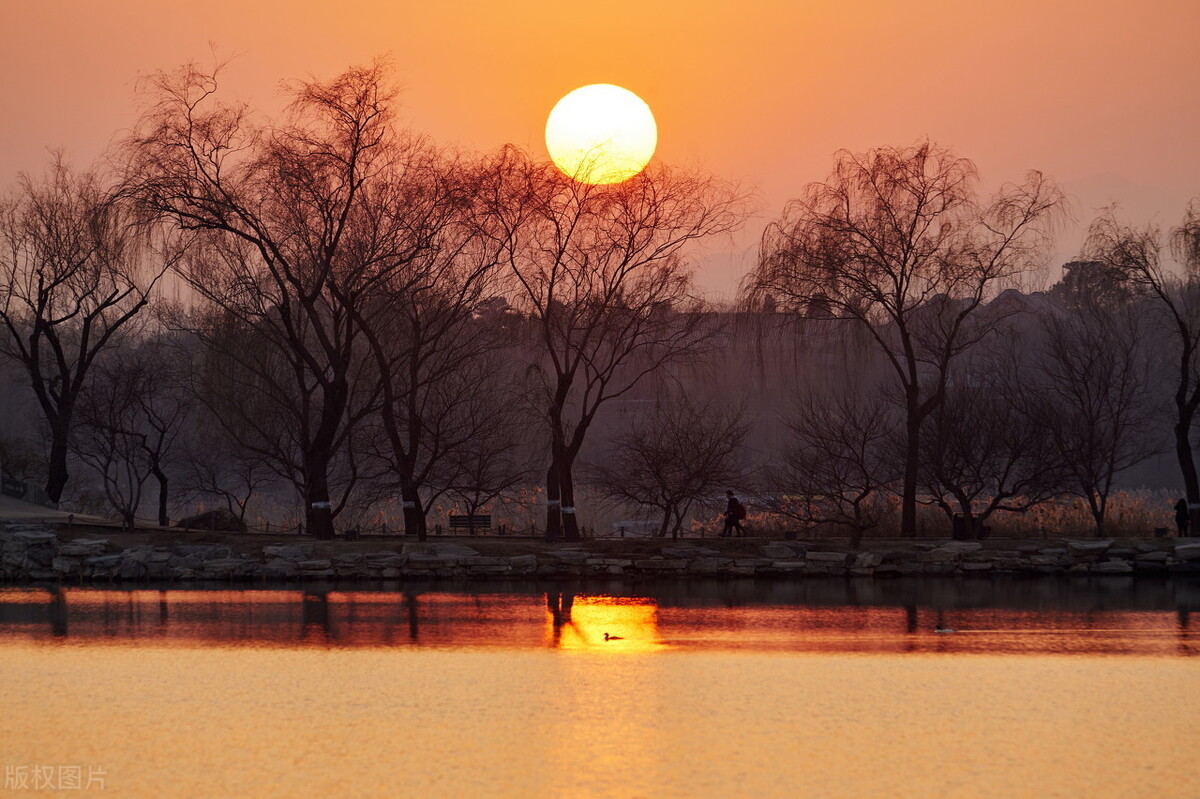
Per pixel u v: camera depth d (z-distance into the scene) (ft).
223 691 121.39
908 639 156.56
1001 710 114.11
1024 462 266.98
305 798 86.69
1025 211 260.21
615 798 87.04
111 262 260.01
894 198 257.96
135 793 87.76
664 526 271.90
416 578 228.43
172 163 236.63
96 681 126.62
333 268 245.86
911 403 255.70
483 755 97.55
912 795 88.07
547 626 167.84
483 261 250.57
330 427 244.63
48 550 224.33
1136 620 174.91
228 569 224.12
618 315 254.47
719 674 131.44
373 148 242.37
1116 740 103.09
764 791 88.74
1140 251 261.24
